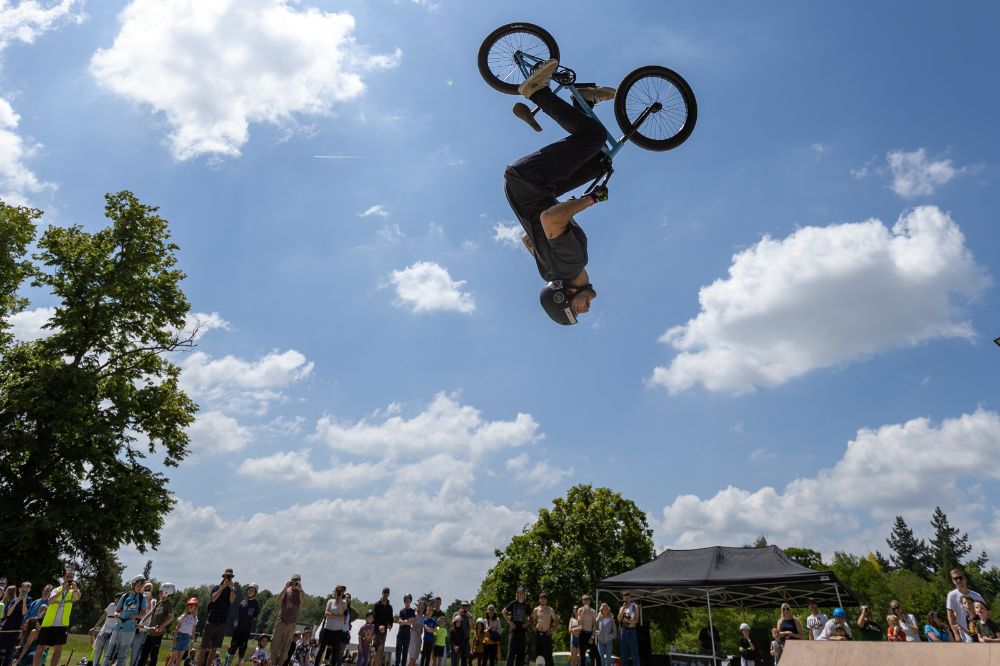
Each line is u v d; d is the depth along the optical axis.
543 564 38.16
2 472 22.80
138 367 27.00
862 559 68.12
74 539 22.59
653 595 18.38
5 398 23.61
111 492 22.89
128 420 25.72
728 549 17.47
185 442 27.56
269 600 93.44
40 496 22.91
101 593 24.06
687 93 4.46
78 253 26.11
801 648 4.98
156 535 24.27
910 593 60.34
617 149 4.41
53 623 11.94
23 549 20.67
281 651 12.91
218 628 12.41
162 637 13.32
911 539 98.44
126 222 26.62
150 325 27.11
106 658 11.52
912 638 11.82
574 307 4.12
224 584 12.71
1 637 11.63
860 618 13.09
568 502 41.53
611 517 40.28
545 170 4.01
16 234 25.05
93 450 23.53
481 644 16.39
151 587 12.36
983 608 9.96
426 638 16.06
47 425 23.17
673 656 17.72
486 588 42.69
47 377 23.19
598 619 14.81
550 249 4.02
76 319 24.52
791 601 17.89
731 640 48.44
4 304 24.97
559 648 38.16
